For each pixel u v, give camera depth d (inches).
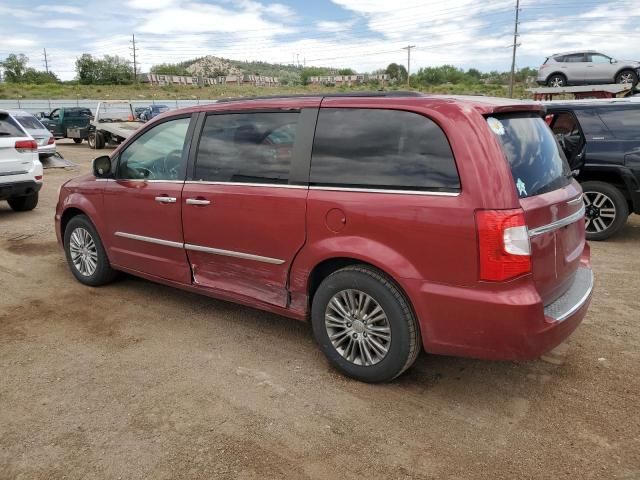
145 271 186.4
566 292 133.0
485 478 103.3
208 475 104.4
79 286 212.7
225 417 123.0
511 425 119.6
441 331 120.7
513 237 111.6
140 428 119.0
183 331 169.8
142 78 3614.7
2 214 366.0
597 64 729.6
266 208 144.1
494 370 143.8
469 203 113.7
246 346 159.0
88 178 205.9
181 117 171.0
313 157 137.3
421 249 119.6
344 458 109.1
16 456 110.0
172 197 167.3
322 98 139.6
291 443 113.9
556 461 107.7
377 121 129.0
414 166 122.2
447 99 124.5
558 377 140.3
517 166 120.3
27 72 3654.0
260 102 151.3
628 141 267.7
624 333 165.9
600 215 278.5
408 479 103.1
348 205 128.8
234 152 154.6
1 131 339.6
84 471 105.7
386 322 129.0
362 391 133.7
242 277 156.2
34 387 136.3
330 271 140.9
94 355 153.8
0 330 171.5
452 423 120.5
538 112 141.0
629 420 121.0
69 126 1043.3
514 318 112.3
